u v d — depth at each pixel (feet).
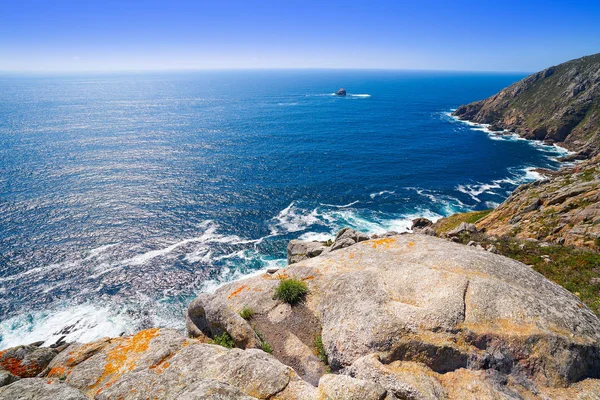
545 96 449.06
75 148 370.12
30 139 404.16
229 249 177.68
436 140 415.44
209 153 359.66
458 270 42.14
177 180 275.80
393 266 45.60
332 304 42.65
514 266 44.06
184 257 170.91
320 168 307.37
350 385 26.08
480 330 32.65
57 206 222.69
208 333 46.80
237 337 40.63
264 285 53.78
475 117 546.67
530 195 140.87
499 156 343.05
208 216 213.66
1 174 276.82
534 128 415.44
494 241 86.58
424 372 30.66
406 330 33.45
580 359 30.60
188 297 144.46
